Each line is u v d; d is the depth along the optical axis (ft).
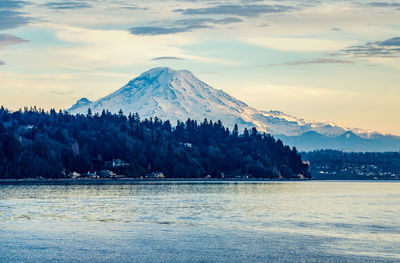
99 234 345.10
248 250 296.71
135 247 304.50
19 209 508.53
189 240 323.98
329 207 549.95
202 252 292.61
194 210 503.61
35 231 357.41
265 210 507.30
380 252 290.97
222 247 304.71
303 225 389.39
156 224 393.70
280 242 317.63
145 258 279.90
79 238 330.75
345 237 333.83
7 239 326.85
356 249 298.15
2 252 291.17
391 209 528.22
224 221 413.18
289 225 389.19
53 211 489.67
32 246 306.35
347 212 492.13
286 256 283.18
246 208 529.86
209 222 406.21
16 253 288.92
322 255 284.41
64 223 399.03
